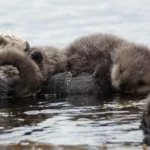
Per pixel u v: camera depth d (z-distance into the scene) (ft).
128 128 72.84
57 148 63.77
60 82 104.58
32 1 275.18
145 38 178.29
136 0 271.28
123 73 101.55
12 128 74.79
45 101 96.17
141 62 102.01
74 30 201.77
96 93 103.30
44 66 106.22
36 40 183.32
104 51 109.50
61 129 73.61
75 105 91.30
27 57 100.22
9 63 97.66
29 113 84.58
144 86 102.27
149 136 68.90
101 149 63.52
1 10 249.14
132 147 63.82
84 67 109.70
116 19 224.94
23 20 224.53
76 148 64.28
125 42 110.93
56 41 179.63
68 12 243.81
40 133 71.92
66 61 111.14
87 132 71.72
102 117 80.12
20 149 64.49
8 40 107.65
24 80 98.68
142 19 222.07
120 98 97.35
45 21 223.51
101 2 269.44
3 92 97.35
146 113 70.44
